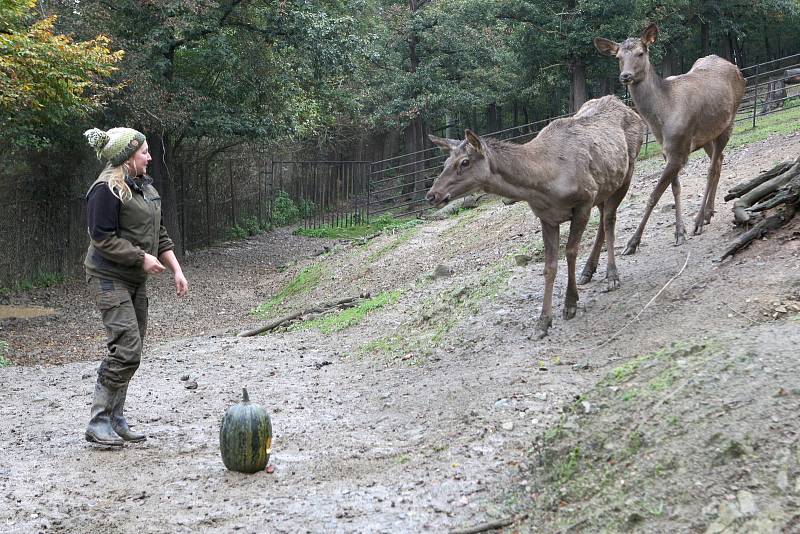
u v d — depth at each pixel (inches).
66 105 565.9
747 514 126.2
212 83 855.7
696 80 326.3
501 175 266.7
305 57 826.2
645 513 135.3
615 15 1044.5
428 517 161.3
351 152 1571.1
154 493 191.8
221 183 1063.6
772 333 170.1
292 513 171.3
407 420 237.8
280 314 552.7
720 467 136.3
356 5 978.1
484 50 1181.1
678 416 149.6
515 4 1091.3
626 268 320.5
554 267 284.0
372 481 187.5
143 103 695.1
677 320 254.4
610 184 290.5
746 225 303.0
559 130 286.2
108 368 228.8
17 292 687.1
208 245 1005.2
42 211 738.8
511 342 288.8
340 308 497.7
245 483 195.6
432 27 1182.3
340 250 763.4
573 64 1117.1
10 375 365.1
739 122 816.9
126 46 732.7
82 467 213.6
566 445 162.2
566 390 227.1
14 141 636.7
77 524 173.9
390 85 1192.8
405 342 344.8
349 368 328.5
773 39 1804.9
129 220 224.7
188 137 869.8
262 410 205.5
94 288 226.8
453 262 513.7
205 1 725.9
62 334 530.9
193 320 571.2
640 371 173.0
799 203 283.7
